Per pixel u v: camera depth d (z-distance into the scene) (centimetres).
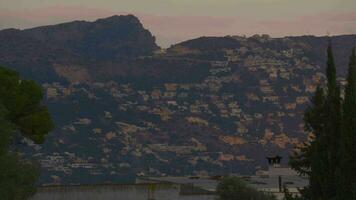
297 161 8719
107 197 13675
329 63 8375
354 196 7600
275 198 14212
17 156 10019
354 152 7762
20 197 9819
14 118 13062
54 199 13238
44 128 13412
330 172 7944
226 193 14325
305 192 8206
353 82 7919
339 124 8106
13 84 13038
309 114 8381
